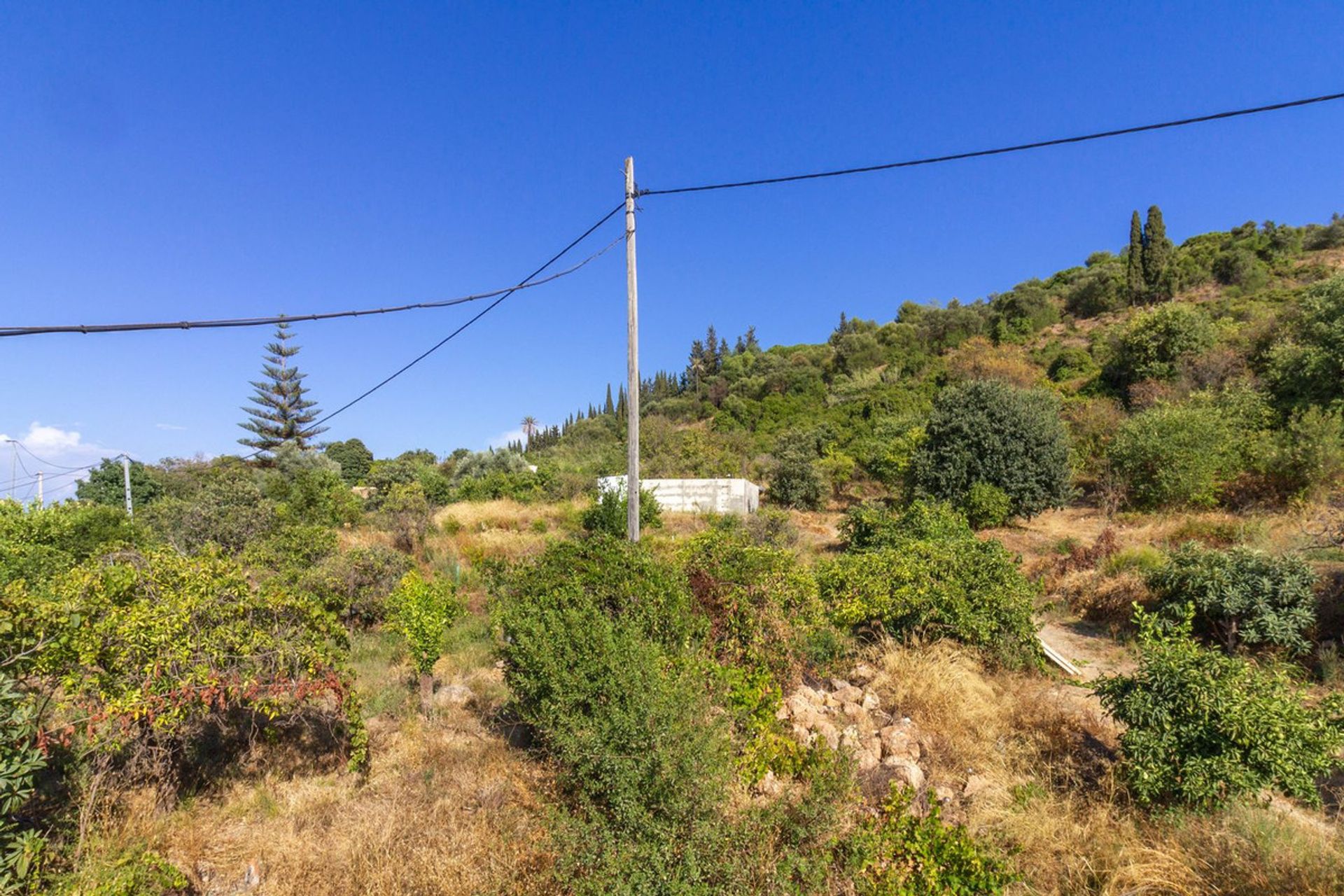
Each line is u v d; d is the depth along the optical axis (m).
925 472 18.62
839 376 56.28
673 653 5.50
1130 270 51.72
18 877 3.27
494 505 22.03
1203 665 4.68
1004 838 4.21
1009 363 40.56
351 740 5.45
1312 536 10.16
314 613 4.87
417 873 3.84
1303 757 4.31
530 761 5.12
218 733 5.51
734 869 3.36
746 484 24.70
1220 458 16.47
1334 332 17.92
